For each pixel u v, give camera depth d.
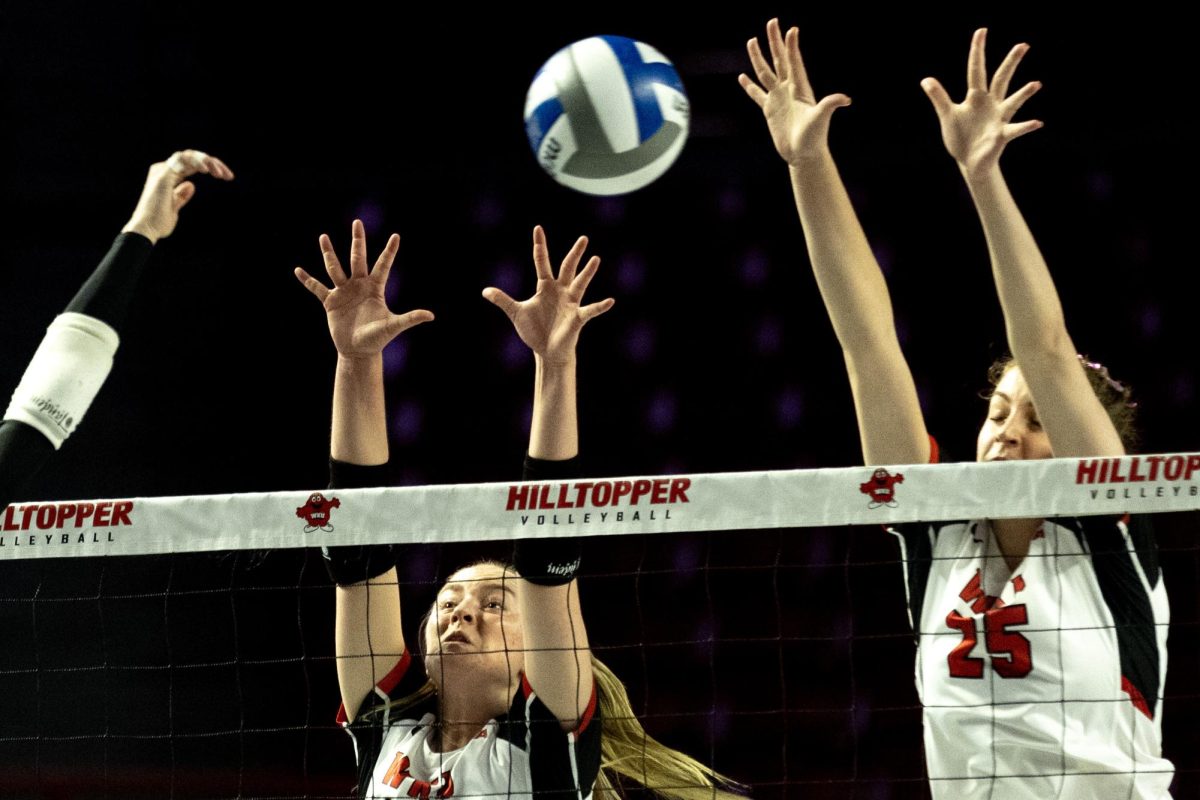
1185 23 11.73
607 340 13.05
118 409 11.86
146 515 3.54
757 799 9.66
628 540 11.25
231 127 12.50
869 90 12.34
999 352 12.46
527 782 3.50
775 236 13.01
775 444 12.73
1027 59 12.11
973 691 3.36
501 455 12.66
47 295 11.81
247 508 3.51
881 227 12.74
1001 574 3.47
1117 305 12.48
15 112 11.98
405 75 12.59
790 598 10.90
